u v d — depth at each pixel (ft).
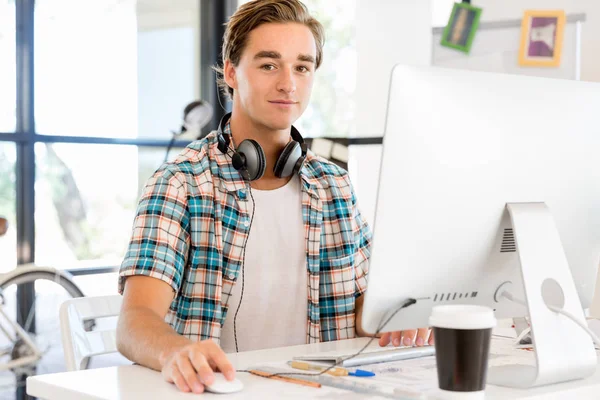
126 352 4.28
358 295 5.86
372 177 13.66
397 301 3.59
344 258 5.71
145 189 5.21
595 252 4.27
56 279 12.57
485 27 12.07
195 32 15.10
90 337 5.27
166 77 14.73
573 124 3.97
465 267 3.74
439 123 3.47
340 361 3.98
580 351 3.71
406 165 3.42
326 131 14.30
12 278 12.19
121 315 4.54
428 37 12.75
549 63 11.39
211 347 3.59
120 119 14.14
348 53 13.96
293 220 5.60
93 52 13.79
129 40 14.23
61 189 13.47
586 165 4.06
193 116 13.29
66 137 13.47
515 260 3.90
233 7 15.23
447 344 3.18
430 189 3.50
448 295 3.75
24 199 13.03
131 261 4.87
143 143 14.42
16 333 12.18
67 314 5.18
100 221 13.94
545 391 3.52
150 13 14.48
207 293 5.23
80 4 13.61
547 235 3.80
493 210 3.74
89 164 13.76
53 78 13.32
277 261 5.51
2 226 11.78
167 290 4.88
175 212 5.11
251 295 5.42
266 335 5.46
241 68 5.44
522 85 3.80
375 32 13.51
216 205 5.31
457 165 3.56
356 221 5.95
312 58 5.47
